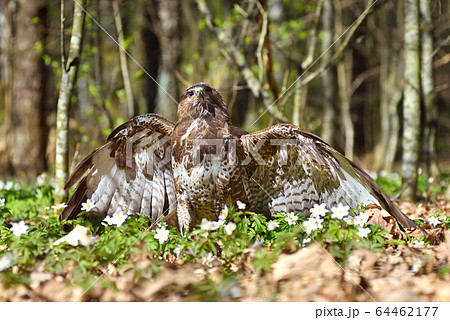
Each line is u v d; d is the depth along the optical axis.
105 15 26.02
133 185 11.56
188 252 8.74
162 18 28.06
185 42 30.55
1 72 26.02
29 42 25.27
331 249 8.45
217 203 10.67
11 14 25.31
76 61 12.99
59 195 13.00
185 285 7.70
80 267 8.09
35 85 25.62
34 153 25.67
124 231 9.30
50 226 10.21
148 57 29.45
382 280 7.91
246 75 18.55
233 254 8.62
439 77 35.03
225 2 30.70
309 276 7.93
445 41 20.02
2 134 25.88
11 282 7.63
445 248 9.16
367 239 8.99
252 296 7.43
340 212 9.33
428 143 19.81
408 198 16.78
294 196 10.99
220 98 10.82
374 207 10.19
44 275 7.99
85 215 11.30
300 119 19.45
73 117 30.12
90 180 11.26
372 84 45.72
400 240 9.64
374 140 46.94
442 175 23.22
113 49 29.84
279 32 23.36
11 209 14.45
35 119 25.72
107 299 7.60
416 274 8.26
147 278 7.80
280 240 8.98
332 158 10.28
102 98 22.88
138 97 33.72
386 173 28.44
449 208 14.58
